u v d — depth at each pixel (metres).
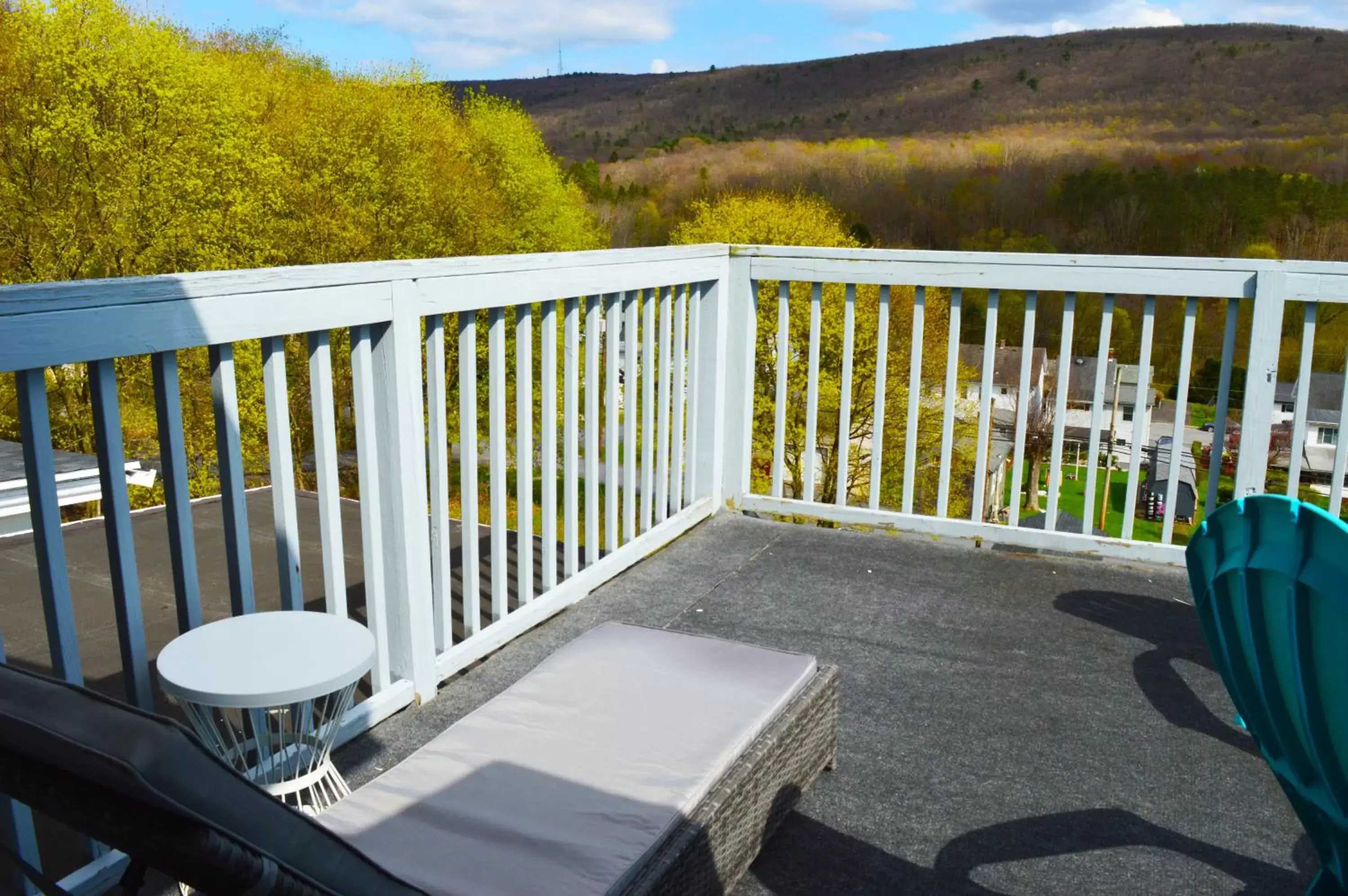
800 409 17.11
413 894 0.92
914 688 2.66
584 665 2.07
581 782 1.64
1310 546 1.08
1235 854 1.97
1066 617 3.14
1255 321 3.21
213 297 1.81
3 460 5.85
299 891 0.79
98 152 16.03
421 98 23.09
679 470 3.88
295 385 16.53
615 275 3.16
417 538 2.46
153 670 2.60
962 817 2.08
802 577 3.46
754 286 3.99
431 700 2.56
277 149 20.36
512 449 14.48
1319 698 1.11
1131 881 1.88
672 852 1.50
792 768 1.97
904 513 3.89
